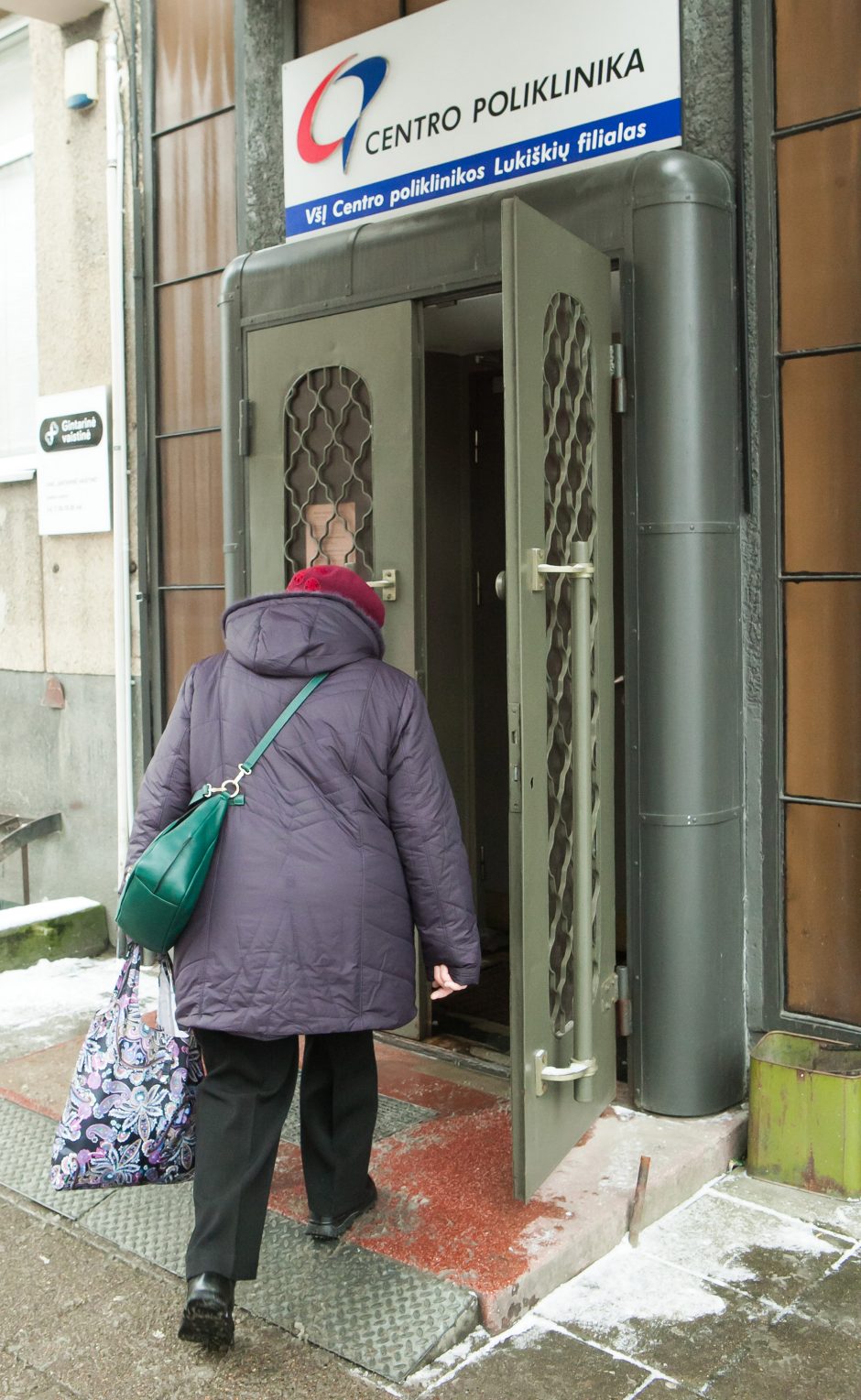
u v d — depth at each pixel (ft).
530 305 9.48
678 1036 11.24
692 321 10.81
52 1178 9.02
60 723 18.63
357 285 12.98
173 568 16.92
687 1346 8.47
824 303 10.87
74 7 16.89
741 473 11.34
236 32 14.92
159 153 16.44
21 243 19.40
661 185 10.76
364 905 8.39
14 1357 8.46
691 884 11.14
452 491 16.72
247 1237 8.13
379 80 13.41
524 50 12.21
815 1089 10.52
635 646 11.20
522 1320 8.80
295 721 8.52
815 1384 8.06
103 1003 15.28
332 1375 8.16
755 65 10.97
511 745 9.48
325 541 13.64
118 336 17.02
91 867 18.34
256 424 13.99
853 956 11.15
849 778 11.05
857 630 10.90
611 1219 9.68
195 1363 8.32
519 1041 9.50
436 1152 10.81
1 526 19.33
